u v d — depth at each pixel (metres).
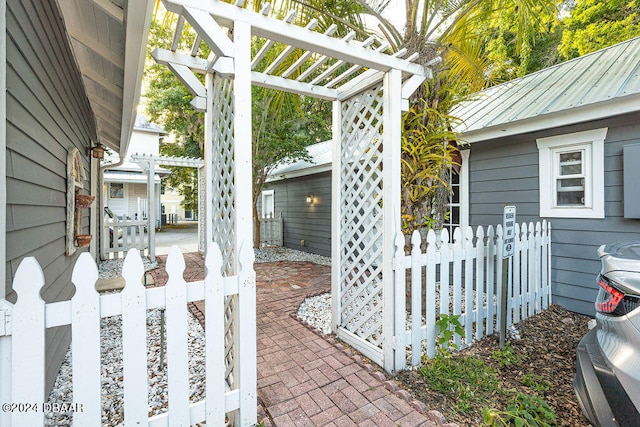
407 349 2.80
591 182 3.52
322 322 3.36
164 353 2.64
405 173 3.20
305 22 3.19
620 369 1.39
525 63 9.48
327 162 7.11
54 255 2.33
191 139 12.03
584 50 9.30
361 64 2.28
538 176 3.97
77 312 1.19
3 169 1.25
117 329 3.20
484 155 4.53
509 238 2.77
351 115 2.91
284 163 8.66
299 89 2.74
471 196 4.70
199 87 2.38
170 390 1.42
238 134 1.71
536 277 3.60
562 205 3.81
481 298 2.91
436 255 2.58
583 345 1.72
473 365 2.40
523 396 1.94
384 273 2.41
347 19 3.21
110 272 5.77
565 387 2.17
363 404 1.92
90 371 1.22
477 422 1.80
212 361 1.54
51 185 2.23
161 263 6.67
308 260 7.28
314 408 1.89
